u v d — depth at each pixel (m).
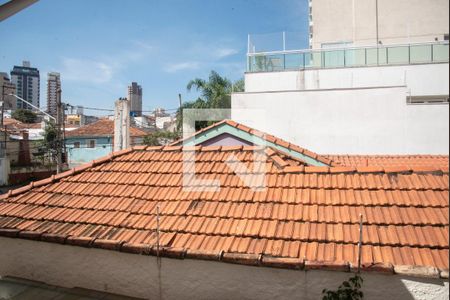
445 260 4.27
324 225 5.02
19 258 5.84
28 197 6.78
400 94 15.62
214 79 25.67
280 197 5.74
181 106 26.52
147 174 7.01
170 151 7.72
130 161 7.60
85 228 5.65
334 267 4.26
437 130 15.28
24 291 5.42
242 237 5.01
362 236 4.72
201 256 4.72
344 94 16.25
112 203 6.23
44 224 5.89
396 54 17.31
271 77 18.66
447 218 4.86
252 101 17.28
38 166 33.47
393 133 15.66
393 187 5.60
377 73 17.36
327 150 16.30
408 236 4.66
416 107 15.46
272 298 4.61
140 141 39.19
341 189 5.74
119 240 5.20
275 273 4.60
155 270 5.10
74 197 6.59
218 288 4.82
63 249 5.59
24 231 5.70
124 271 5.26
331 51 18.14
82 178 7.20
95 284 5.41
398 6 22.17
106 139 40.25
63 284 5.58
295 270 4.50
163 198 6.17
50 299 5.21
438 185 5.52
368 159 14.50
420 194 5.39
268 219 5.29
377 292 4.29
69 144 40.25
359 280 4.33
